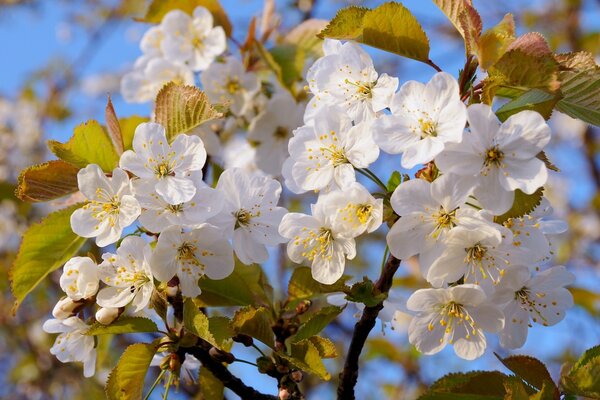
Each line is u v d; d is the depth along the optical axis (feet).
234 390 1.86
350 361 1.83
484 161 1.69
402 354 3.06
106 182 1.79
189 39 2.38
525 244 1.75
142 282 1.79
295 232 1.78
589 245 3.83
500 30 1.75
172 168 1.78
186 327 1.76
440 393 1.80
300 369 1.83
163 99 1.84
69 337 1.87
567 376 1.75
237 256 1.87
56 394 3.33
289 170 1.81
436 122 1.70
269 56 2.35
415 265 2.78
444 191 1.69
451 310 1.76
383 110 1.84
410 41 1.82
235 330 1.81
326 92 1.85
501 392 1.79
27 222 3.28
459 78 1.78
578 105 1.81
